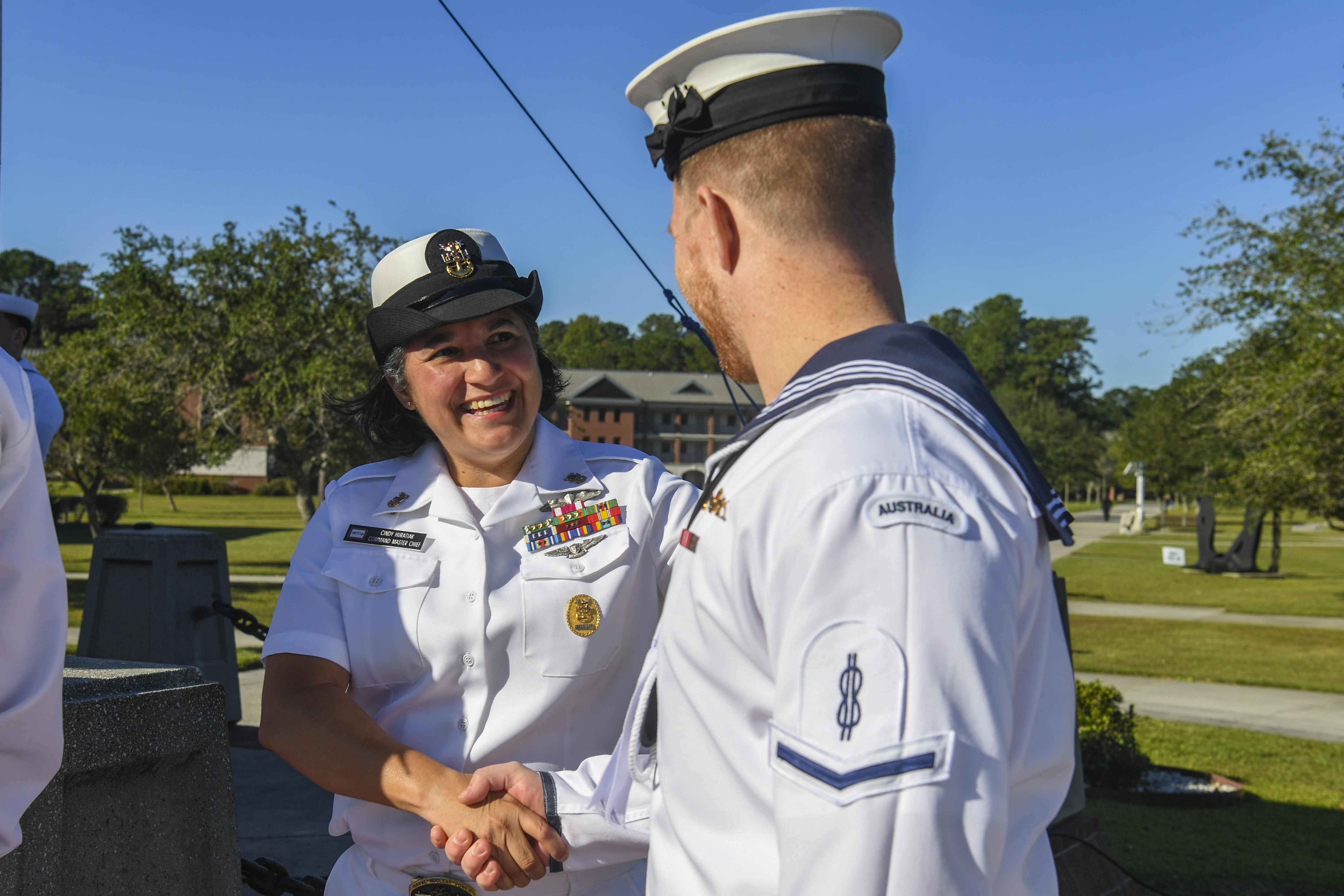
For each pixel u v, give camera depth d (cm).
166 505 5619
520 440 184
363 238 2822
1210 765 691
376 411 202
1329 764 699
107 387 2545
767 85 110
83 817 189
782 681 87
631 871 180
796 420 99
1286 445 1470
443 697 180
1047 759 95
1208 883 463
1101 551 3656
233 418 2891
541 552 184
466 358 181
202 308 2816
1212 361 1614
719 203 115
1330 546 4294
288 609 184
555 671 179
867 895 78
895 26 113
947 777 79
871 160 110
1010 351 12356
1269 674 1086
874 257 110
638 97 125
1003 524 89
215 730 211
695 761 101
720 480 104
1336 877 471
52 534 152
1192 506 7969
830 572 86
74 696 191
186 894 205
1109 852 248
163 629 575
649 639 193
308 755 167
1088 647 1293
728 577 96
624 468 198
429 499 187
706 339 200
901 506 86
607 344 12925
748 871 94
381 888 178
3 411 141
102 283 2841
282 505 5834
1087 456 8288
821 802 81
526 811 157
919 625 82
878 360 99
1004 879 90
